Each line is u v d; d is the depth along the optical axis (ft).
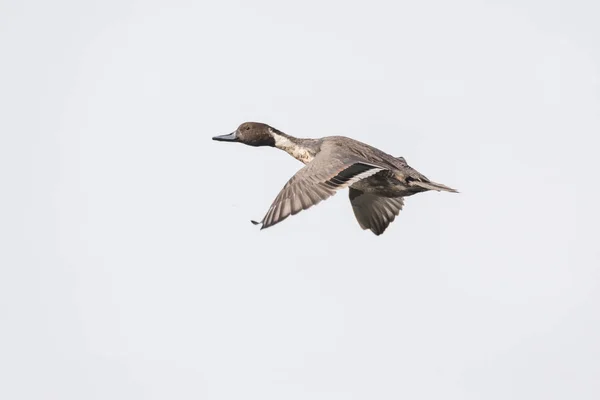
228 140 53.57
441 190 46.80
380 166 44.83
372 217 53.16
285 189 43.06
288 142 52.70
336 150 45.50
